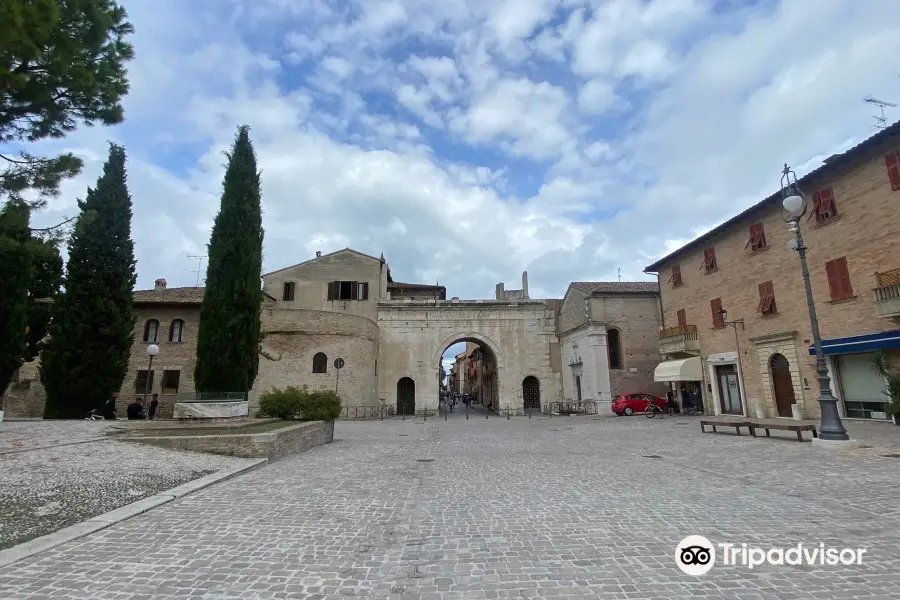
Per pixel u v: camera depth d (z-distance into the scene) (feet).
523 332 140.77
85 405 74.33
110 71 35.04
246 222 71.87
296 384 104.37
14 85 27.86
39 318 80.79
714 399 93.56
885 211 60.75
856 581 14.55
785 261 76.79
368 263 142.51
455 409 186.39
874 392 63.46
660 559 16.61
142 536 19.69
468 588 14.53
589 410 116.37
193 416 57.47
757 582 14.61
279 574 15.74
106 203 79.15
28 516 21.74
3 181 32.01
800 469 32.89
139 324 102.78
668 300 110.83
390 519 22.30
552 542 18.60
